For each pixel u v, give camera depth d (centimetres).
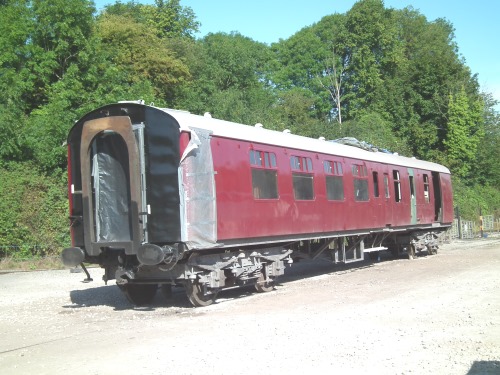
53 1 2641
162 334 849
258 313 1012
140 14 4666
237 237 1163
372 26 5328
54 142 2319
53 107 2402
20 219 2105
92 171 1103
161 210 1030
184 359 695
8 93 2402
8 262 1995
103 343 802
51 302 1254
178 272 1084
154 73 3503
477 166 4800
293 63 5803
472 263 1819
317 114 5466
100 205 1105
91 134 1076
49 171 2339
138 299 1187
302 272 1769
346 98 5362
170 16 4844
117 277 1086
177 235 1016
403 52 5600
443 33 6075
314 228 1461
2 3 2855
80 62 2694
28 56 2623
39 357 738
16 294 1402
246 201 1200
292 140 1447
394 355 697
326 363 665
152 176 1043
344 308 1029
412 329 840
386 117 4903
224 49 4669
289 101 4947
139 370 655
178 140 1028
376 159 1870
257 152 1262
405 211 2038
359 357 688
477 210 4306
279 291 1316
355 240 1783
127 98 2762
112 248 1070
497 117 5134
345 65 5609
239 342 776
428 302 1070
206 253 1125
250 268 1238
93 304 1212
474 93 4972
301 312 1005
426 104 4797
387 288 1286
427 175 2308
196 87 3962
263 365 661
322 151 1545
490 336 793
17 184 2138
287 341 775
